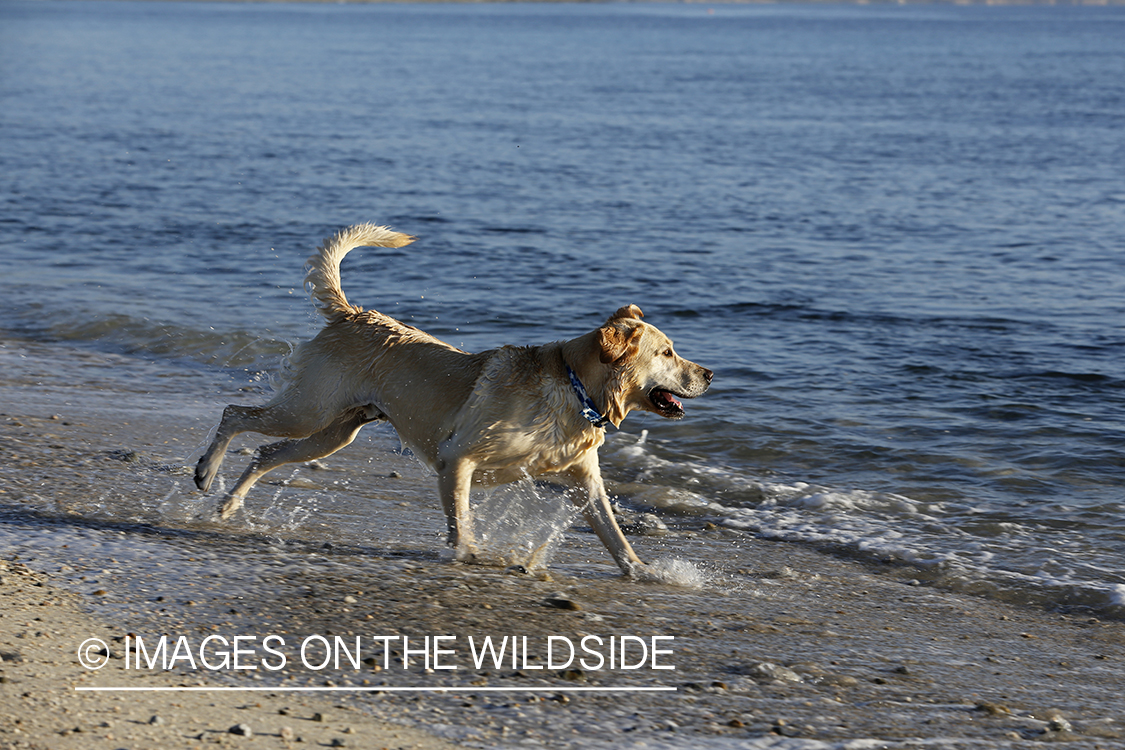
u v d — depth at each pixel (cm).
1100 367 1223
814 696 484
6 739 377
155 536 670
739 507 850
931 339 1341
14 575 559
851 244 1955
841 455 962
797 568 719
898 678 520
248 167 2830
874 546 761
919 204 2398
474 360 671
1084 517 819
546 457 660
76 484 782
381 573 623
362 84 5825
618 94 5391
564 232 2022
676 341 1328
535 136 3609
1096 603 664
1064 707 493
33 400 1043
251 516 752
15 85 5394
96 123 3831
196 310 1438
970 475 912
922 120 4322
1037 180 2775
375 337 702
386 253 1812
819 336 1355
